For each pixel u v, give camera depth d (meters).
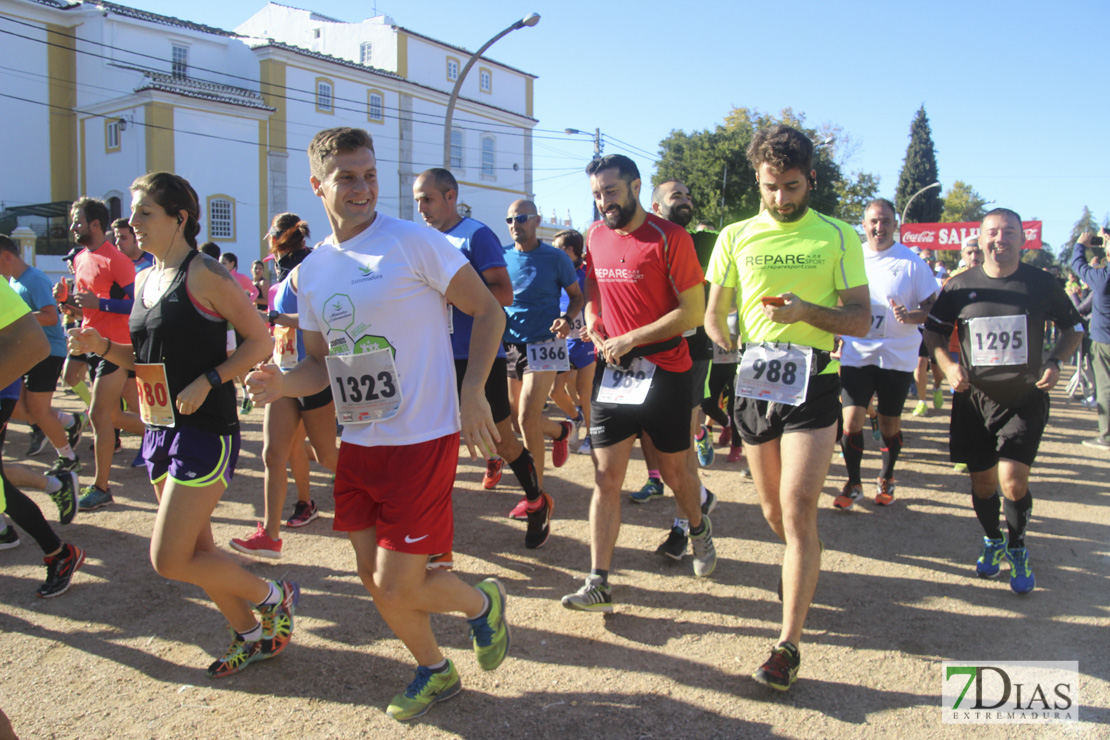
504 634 2.87
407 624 2.66
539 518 4.40
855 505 5.35
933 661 3.16
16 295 2.14
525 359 5.09
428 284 2.54
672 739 2.61
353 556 4.28
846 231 3.14
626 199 3.47
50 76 29.58
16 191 29.23
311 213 31.38
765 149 3.07
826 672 3.07
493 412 4.17
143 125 26.45
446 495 2.57
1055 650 3.26
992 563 4.03
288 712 2.75
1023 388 3.75
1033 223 31.70
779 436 3.22
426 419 2.52
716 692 2.91
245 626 3.01
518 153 41.00
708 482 5.92
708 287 5.23
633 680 2.99
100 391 4.96
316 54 30.67
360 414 2.51
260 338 2.87
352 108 32.53
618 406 3.49
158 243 2.83
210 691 2.89
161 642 3.27
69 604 3.62
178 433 2.79
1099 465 6.73
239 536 4.59
